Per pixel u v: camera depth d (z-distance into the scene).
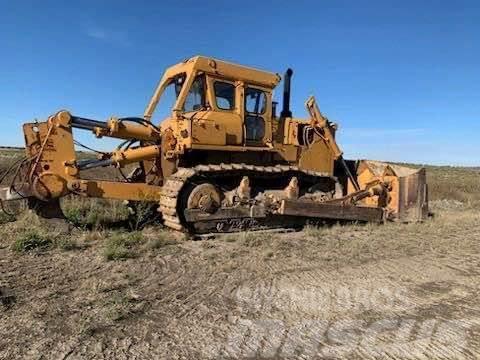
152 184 9.82
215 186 9.62
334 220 11.74
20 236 8.13
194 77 9.66
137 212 9.84
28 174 8.48
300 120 11.63
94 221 9.64
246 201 9.94
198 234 9.34
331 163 12.24
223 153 10.38
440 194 22.73
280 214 10.45
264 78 10.55
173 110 9.72
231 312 5.44
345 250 8.93
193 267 7.20
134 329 4.84
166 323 5.04
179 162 9.87
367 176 13.05
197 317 5.25
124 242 8.09
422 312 5.66
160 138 9.71
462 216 14.74
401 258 8.52
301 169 11.08
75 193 8.67
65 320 4.95
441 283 6.96
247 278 6.80
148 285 6.25
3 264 6.81
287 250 8.65
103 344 4.46
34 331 4.66
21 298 5.52
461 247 9.67
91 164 8.96
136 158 9.39
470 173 49.78
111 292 5.86
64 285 6.03
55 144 8.50
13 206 10.25
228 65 10.04
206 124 9.52
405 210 12.78
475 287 6.79
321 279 6.92
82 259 7.23
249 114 10.44
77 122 8.74
